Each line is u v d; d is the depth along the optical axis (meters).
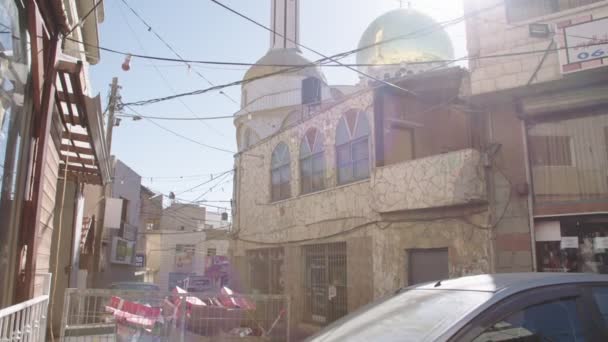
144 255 39.47
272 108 29.12
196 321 8.09
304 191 17.05
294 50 31.78
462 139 13.81
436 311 2.92
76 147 9.98
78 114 7.81
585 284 3.06
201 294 8.22
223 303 8.37
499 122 10.80
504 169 10.58
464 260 10.88
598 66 9.45
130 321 7.76
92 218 18.81
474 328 2.61
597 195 9.81
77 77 6.48
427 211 11.84
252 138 29.88
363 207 13.75
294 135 17.69
